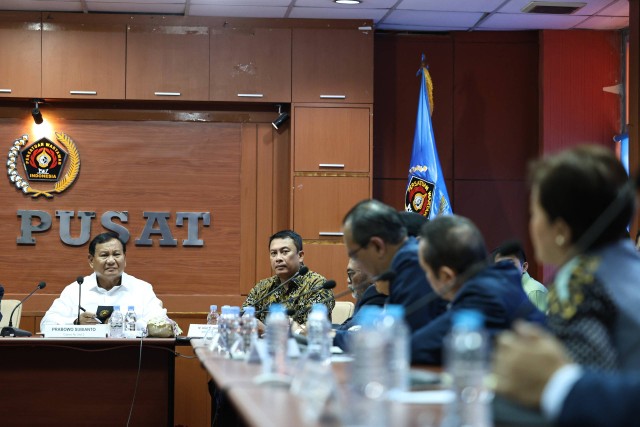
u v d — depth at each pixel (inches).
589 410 49.8
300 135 298.0
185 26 295.4
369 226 132.3
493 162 317.4
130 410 202.2
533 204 68.6
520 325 55.4
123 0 278.8
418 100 314.8
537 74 317.7
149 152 300.5
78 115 298.0
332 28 300.0
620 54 315.3
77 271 295.7
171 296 299.4
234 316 147.3
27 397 200.5
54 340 197.5
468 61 317.1
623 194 64.8
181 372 241.3
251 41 297.3
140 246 299.4
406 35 315.0
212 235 302.4
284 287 221.8
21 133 295.4
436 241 106.9
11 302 235.9
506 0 277.4
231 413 192.2
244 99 296.4
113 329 211.2
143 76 293.3
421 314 124.3
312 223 297.7
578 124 313.4
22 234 294.0
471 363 55.0
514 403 54.4
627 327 62.1
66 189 297.1
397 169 313.3
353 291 175.2
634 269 64.2
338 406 67.5
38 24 289.9
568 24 306.0
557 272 68.4
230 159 303.3
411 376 85.0
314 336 128.2
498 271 107.0
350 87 299.6
